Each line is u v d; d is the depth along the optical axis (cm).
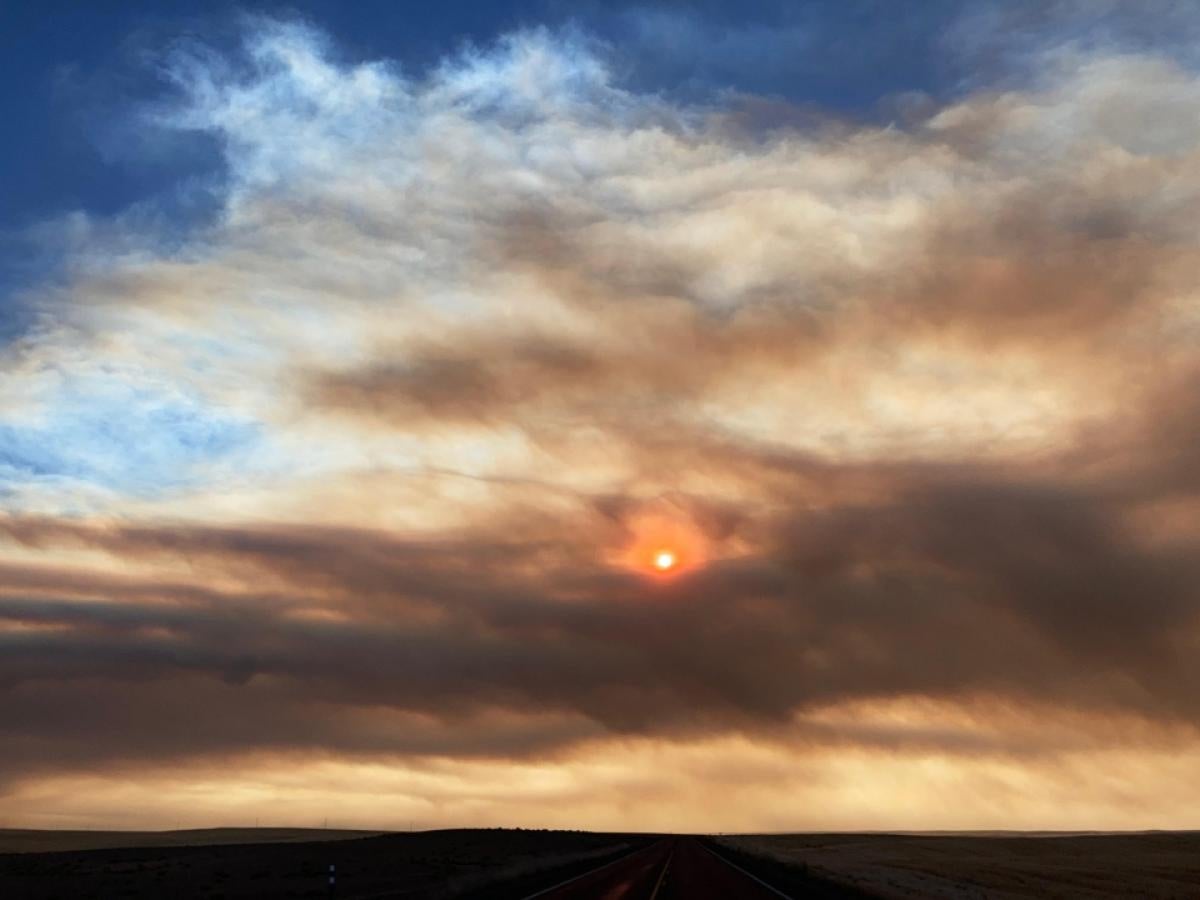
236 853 11744
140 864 9306
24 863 9606
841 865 9500
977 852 14300
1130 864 11444
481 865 8494
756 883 5494
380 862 9281
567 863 7775
